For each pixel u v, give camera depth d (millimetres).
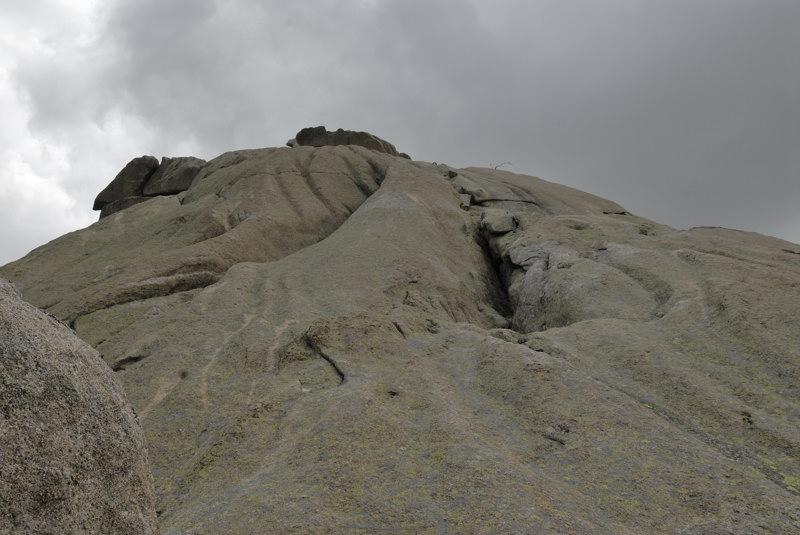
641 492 15547
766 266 37188
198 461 19062
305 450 17703
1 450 7426
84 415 8586
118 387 9750
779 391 22125
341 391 22141
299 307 35188
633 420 19406
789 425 19672
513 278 47750
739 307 28875
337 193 69188
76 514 8000
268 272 43656
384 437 18266
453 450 17281
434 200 60875
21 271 56156
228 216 60031
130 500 9055
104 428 8875
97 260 55812
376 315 30359
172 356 28812
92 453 8523
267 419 20672
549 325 37375
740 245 42969
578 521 13766
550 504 14430
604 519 14344
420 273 42938
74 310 41844
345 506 14625
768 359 24219
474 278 48688
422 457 17297
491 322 43062
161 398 25156
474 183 72375
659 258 40281
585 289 37094
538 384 22266
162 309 41094
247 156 85375
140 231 62562
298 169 75562
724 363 24766
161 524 15547
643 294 35562
